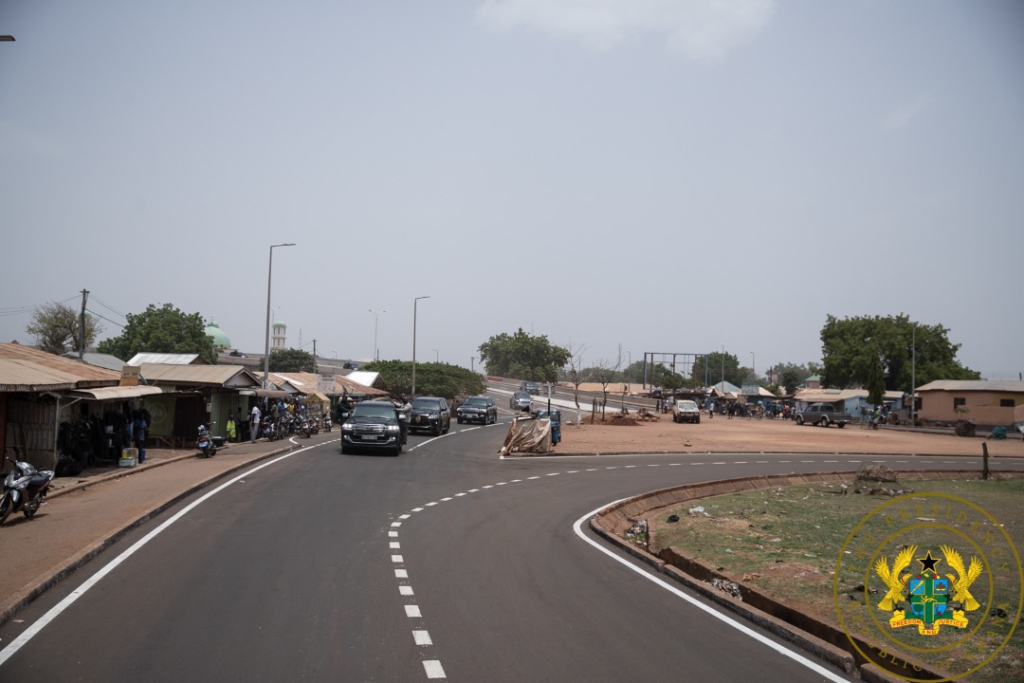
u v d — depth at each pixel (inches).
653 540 586.9
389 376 2999.5
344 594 352.8
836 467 1212.5
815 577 422.9
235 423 1268.5
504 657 272.4
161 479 746.2
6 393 745.0
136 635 283.4
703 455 1384.1
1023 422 2415.1
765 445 1651.1
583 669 262.7
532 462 1144.8
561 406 3410.4
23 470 508.7
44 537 447.8
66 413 829.2
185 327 3127.5
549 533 553.6
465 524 572.7
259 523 535.5
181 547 445.7
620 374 6358.3
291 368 4128.9
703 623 327.6
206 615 311.7
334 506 629.3
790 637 307.1
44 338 2455.7
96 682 236.7
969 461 1429.6
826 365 3887.8
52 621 297.6
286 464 949.8
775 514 719.7
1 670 244.5
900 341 3722.9
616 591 382.0
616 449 1429.6
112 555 418.6
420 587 371.9
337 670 253.6
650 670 264.2
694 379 3937.0
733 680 257.0
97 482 719.1
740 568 450.0
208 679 242.1
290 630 295.7
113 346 3102.9
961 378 3659.0
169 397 1135.0
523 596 362.6
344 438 1114.1
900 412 3002.0
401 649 277.3
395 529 534.6
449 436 1615.4
